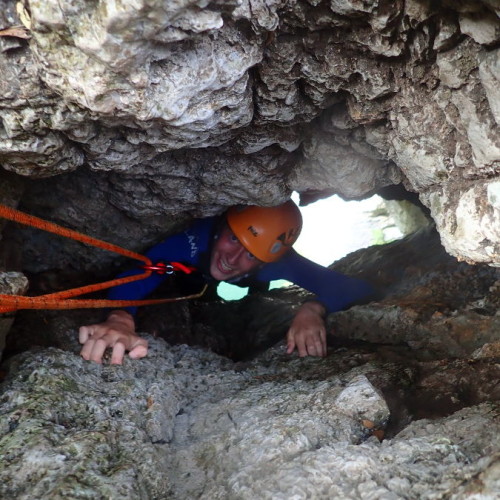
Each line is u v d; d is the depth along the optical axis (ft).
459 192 5.49
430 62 5.05
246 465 5.29
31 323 8.11
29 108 4.99
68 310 8.82
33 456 5.01
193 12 4.11
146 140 5.72
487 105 4.75
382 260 12.28
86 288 6.51
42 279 9.77
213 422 6.41
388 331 9.18
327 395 6.37
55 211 8.83
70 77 4.48
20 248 8.45
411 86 5.36
